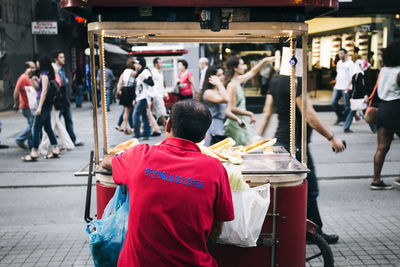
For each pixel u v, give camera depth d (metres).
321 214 4.86
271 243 2.60
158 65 9.53
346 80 10.41
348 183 6.04
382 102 5.34
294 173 2.58
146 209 1.83
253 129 7.52
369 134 9.56
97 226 2.25
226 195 1.94
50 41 20.94
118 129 10.09
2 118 14.48
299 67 3.01
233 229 2.33
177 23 2.50
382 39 12.02
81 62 21.59
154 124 9.63
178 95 11.00
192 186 1.84
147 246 1.82
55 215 5.00
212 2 2.41
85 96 22.03
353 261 3.71
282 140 3.72
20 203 5.42
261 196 2.45
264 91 12.95
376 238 4.19
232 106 5.14
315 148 8.29
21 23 18.34
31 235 4.42
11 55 17.52
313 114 3.56
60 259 3.87
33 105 7.54
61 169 7.01
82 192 5.84
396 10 10.80
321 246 3.15
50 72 7.68
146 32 2.61
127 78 9.27
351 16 11.81
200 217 1.83
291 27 2.54
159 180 1.86
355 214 4.84
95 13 2.52
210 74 5.11
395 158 7.37
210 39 3.22
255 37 3.23
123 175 1.99
